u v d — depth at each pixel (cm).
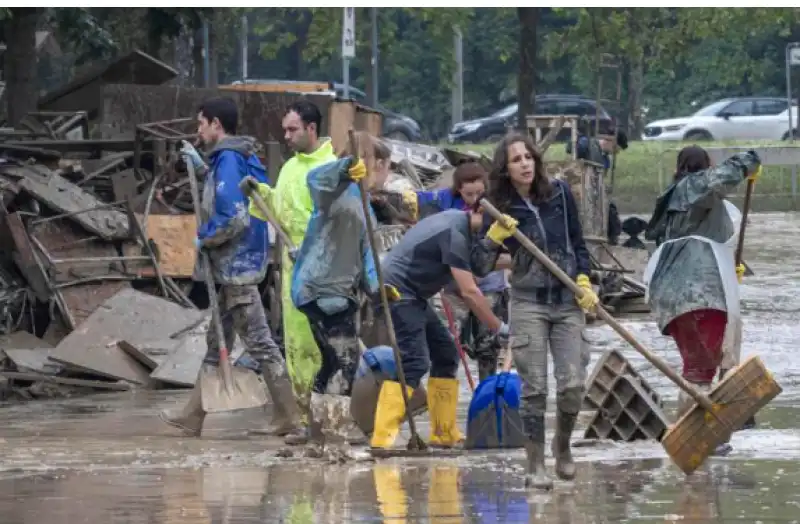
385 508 1653
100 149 4066
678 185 2095
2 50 7456
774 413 2439
